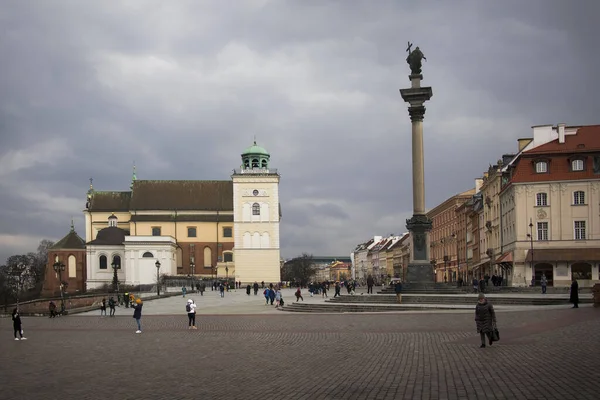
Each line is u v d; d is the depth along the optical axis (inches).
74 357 1221.1
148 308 3277.6
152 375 958.4
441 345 1200.2
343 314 2219.5
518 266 4052.7
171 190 6993.1
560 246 3981.3
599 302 2042.3
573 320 1557.6
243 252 6422.2
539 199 4050.2
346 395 761.6
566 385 769.6
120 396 800.9
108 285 5812.0
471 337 1312.7
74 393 831.1
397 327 1605.6
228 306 3218.5
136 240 6190.9
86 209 6963.6
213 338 1512.1
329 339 1384.1
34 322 2586.1
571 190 3988.7
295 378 891.4
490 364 947.3
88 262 6220.5
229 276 6589.6
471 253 5895.7
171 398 779.4
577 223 3981.3
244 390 816.3
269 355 1146.0
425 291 2711.6
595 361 938.7
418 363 988.6
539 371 870.4
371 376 885.8
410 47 2815.0
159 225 6786.4
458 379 838.5
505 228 4493.1
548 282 4015.8
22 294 6545.3
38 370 1054.4
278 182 6476.4
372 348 1197.1
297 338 1432.1
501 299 2385.6
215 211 6899.6
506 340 1222.9
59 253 6323.8
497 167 4916.3
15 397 812.0
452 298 2487.7
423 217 2733.8
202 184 7081.7
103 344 1466.5
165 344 1409.9
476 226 5664.4
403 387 797.9
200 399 768.3
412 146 2746.1
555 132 4266.7
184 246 6781.5
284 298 3774.6
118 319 2522.1
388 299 2645.2
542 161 4067.4
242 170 6530.5
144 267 6190.9
